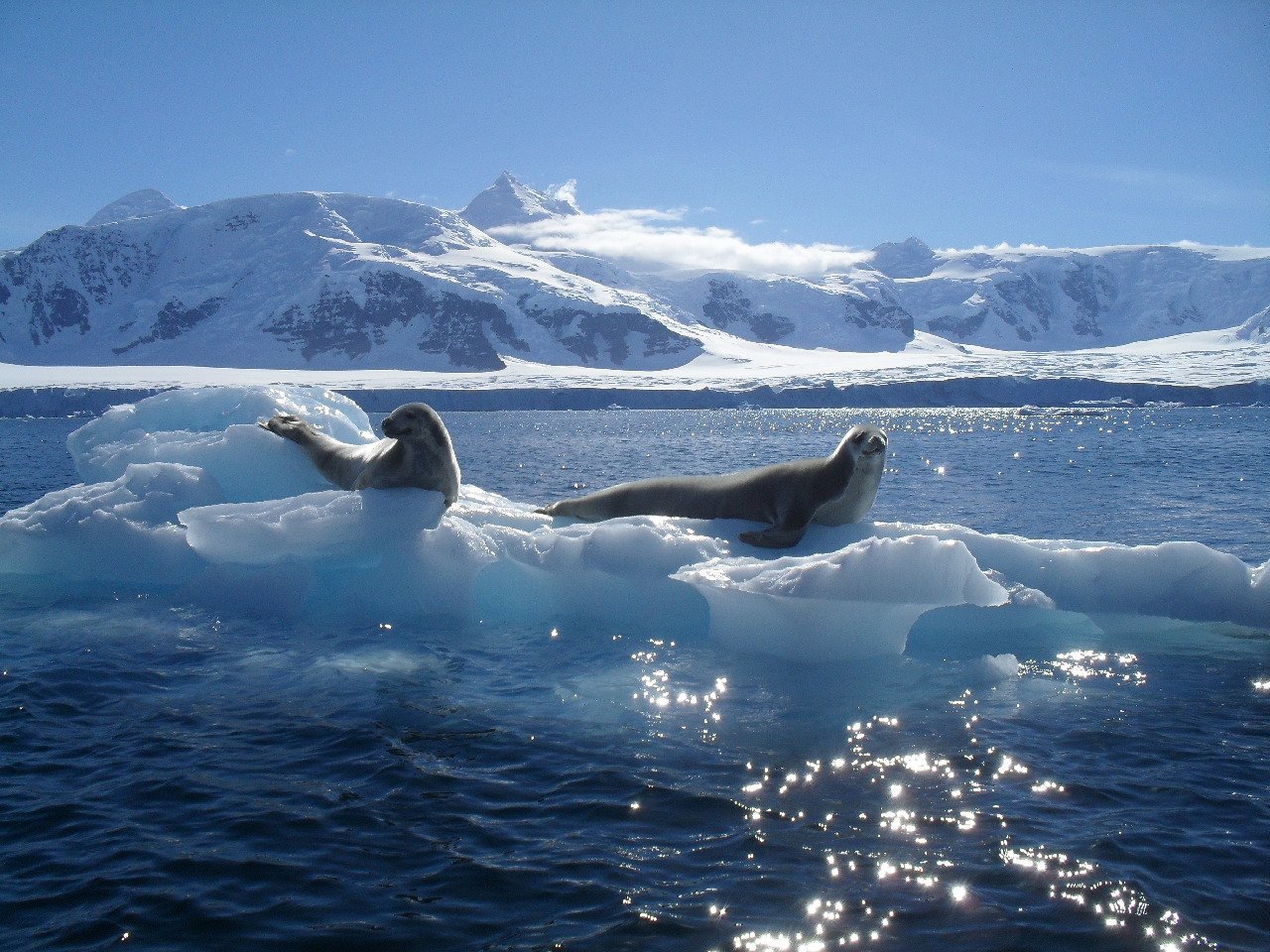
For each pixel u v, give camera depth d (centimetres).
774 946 405
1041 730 635
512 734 630
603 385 15325
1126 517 2047
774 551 923
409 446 988
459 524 952
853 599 746
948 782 555
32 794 541
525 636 857
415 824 509
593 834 498
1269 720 650
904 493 2612
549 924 420
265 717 661
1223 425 7025
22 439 5878
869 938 409
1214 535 1741
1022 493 2591
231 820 512
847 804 529
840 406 12444
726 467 3662
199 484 1083
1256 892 441
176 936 410
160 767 579
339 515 927
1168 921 418
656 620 893
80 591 997
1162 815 514
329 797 539
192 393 1345
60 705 679
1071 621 879
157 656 789
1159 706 679
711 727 641
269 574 933
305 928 417
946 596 742
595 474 3300
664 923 420
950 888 446
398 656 792
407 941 409
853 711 671
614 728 640
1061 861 468
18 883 452
